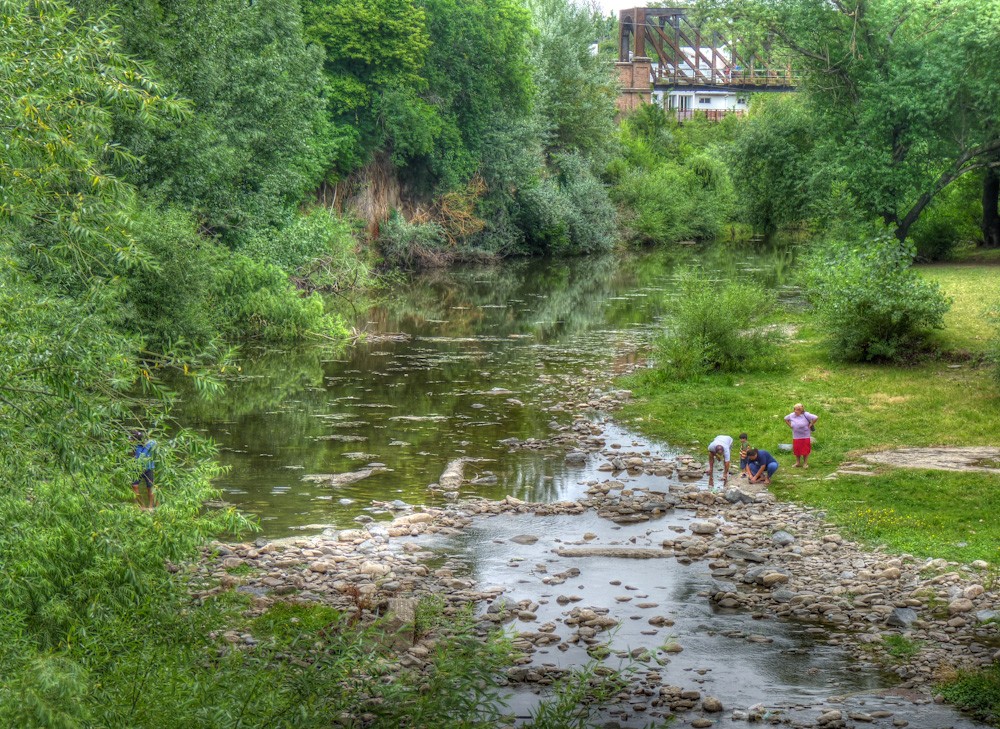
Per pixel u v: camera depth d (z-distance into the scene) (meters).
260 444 21.69
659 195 83.94
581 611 12.70
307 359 32.47
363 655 9.00
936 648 11.66
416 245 62.69
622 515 17.06
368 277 53.72
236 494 18.05
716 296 29.58
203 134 34.59
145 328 28.91
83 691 6.63
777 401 24.75
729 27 48.38
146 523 9.40
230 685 7.94
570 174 79.12
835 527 16.12
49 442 8.15
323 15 56.75
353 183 60.47
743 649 11.77
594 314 43.50
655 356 29.73
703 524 16.30
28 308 8.21
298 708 7.82
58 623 8.42
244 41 39.53
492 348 34.66
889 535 15.51
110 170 29.83
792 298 43.69
